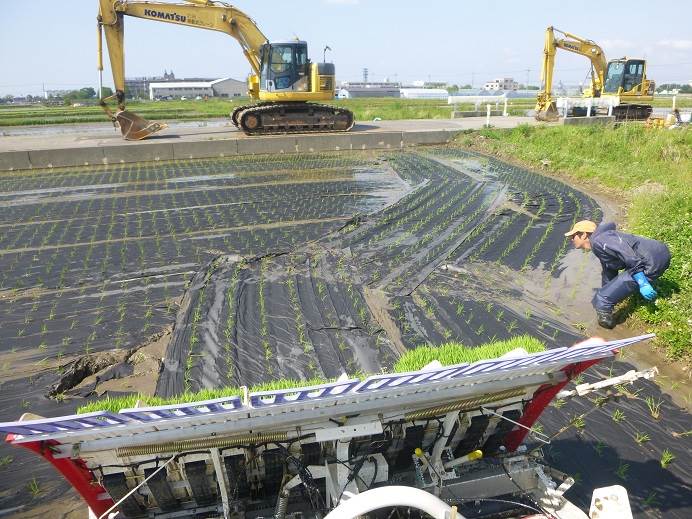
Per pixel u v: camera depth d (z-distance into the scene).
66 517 4.76
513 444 4.49
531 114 38.53
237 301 8.77
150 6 22.11
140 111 50.53
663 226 10.26
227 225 12.87
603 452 5.45
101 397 6.53
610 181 15.79
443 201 14.73
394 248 11.12
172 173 19.27
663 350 7.23
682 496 4.90
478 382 3.71
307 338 7.68
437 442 3.99
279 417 3.32
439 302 8.73
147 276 9.92
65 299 9.07
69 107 75.94
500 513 3.99
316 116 25.06
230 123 36.16
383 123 31.56
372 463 3.82
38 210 14.45
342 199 15.20
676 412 6.06
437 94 94.31
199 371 6.97
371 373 6.80
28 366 7.16
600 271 9.76
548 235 11.73
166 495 3.76
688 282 8.02
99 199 15.60
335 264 10.29
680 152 17.95
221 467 3.58
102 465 3.52
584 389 4.14
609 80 30.77
